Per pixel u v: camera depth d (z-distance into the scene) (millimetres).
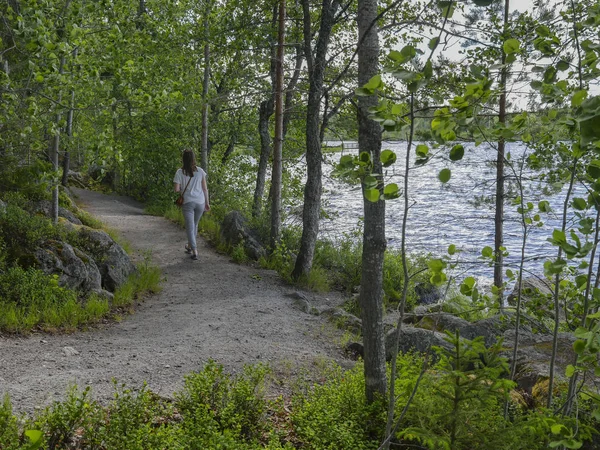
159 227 18594
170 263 13492
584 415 5078
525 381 6410
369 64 5391
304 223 13008
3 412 4223
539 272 14141
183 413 5129
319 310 10766
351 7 14492
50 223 10719
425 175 57969
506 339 7852
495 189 13141
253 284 12211
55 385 5832
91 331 8336
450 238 27453
